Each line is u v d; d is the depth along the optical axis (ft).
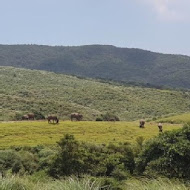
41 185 54.95
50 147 276.21
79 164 163.94
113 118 545.03
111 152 204.74
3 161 184.24
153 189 44.83
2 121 445.78
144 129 397.60
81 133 356.59
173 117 530.68
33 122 410.72
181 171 114.01
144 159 132.77
